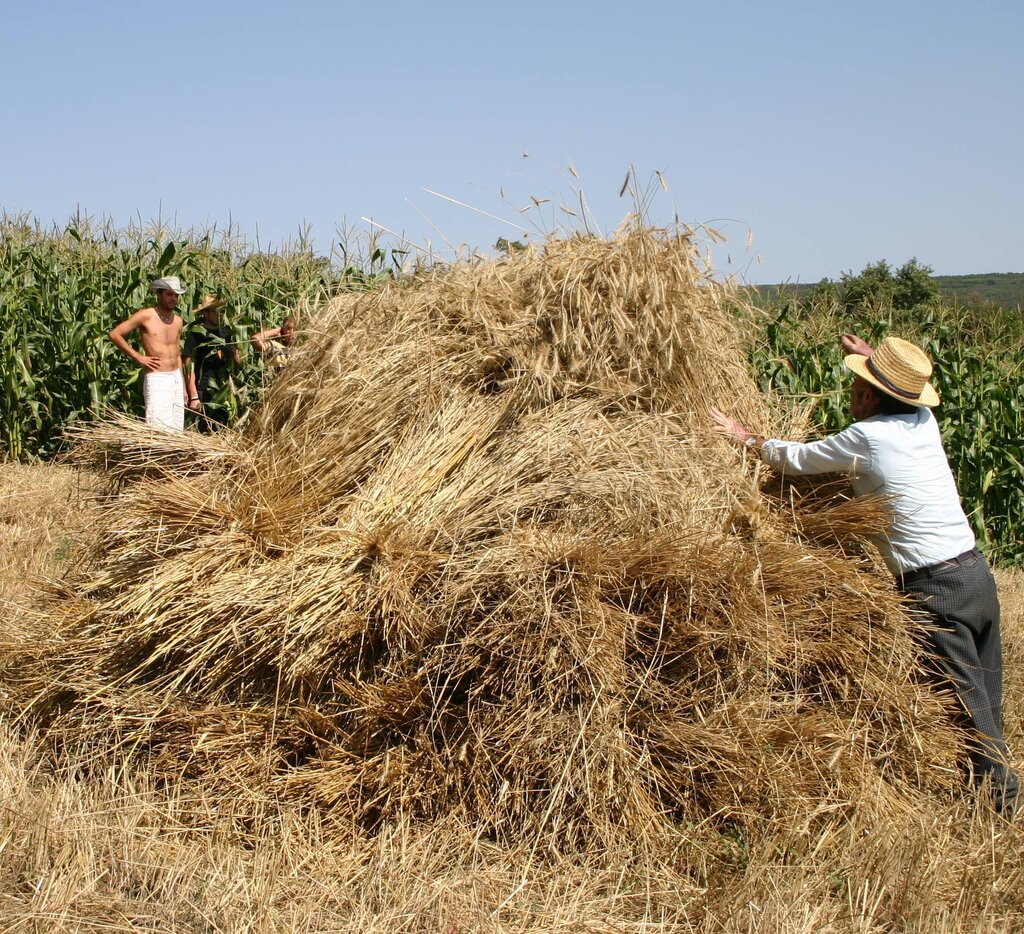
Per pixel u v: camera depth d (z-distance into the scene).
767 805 3.51
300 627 3.57
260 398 4.77
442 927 2.93
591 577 3.52
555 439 3.95
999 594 7.05
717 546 3.58
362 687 3.58
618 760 3.39
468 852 3.32
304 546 3.82
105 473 4.84
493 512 3.81
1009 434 9.16
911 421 4.08
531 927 2.97
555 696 3.40
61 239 15.00
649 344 4.18
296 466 4.15
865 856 3.30
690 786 3.51
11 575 5.93
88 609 4.06
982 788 3.75
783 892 3.09
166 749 3.69
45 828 3.15
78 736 3.85
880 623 3.86
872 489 4.05
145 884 3.03
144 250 13.84
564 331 4.12
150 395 9.30
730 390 4.55
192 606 3.72
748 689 3.62
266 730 3.63
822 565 3.73
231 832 3.44
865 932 3.00
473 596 3.51
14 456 11.52
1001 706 4.21
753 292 4.70
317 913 2.97
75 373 11.59
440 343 4.30
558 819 3.33
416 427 4.17
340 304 4.66
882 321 10.20
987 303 10.66
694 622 3.55
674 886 3.21
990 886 3.22
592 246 4.36
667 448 3.99
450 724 3.54
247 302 11.55
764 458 4.21
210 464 4.50
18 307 11.84
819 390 9.62
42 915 2.77
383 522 3.84
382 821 3.45
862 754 3.71
